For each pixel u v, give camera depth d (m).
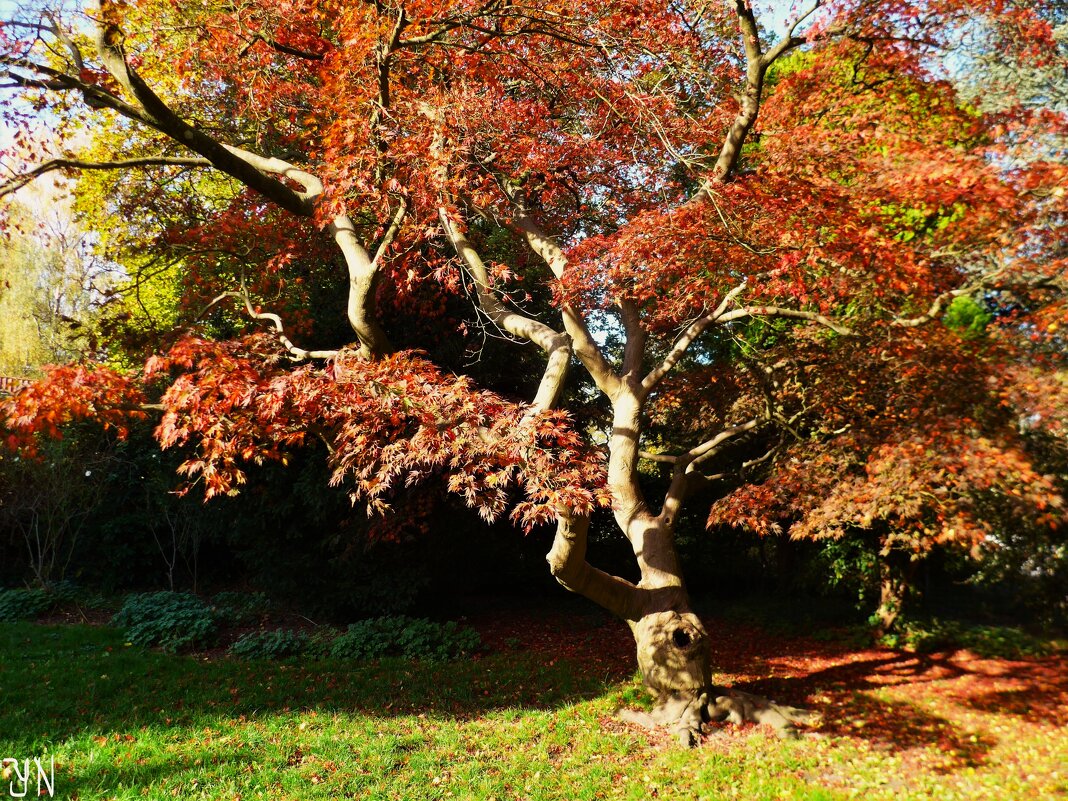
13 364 17.27
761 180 6.81
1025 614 10.98
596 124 9.42
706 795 5.56
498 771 5.86
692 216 6.91
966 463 5.57
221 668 8.31
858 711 7.54
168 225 10.50
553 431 6.10
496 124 8.47
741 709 7.28
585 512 6.29
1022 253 6.65
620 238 7.27
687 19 8.96
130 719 6.51
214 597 11.39
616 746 6.47
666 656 7.29
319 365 9.09
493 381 11.27
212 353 6.70
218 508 10.95
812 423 9.07
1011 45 8.72
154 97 6.65
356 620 10.81
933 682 8.52
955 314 8.03
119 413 6.53
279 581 10.73
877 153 7.64
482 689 8.07
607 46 7.41
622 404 8.23
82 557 12.75
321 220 7.23
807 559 12.55
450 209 7.02
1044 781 5.84
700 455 8.54
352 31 7.58
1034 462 5.95
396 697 7.62
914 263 6.48
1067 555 7.16
